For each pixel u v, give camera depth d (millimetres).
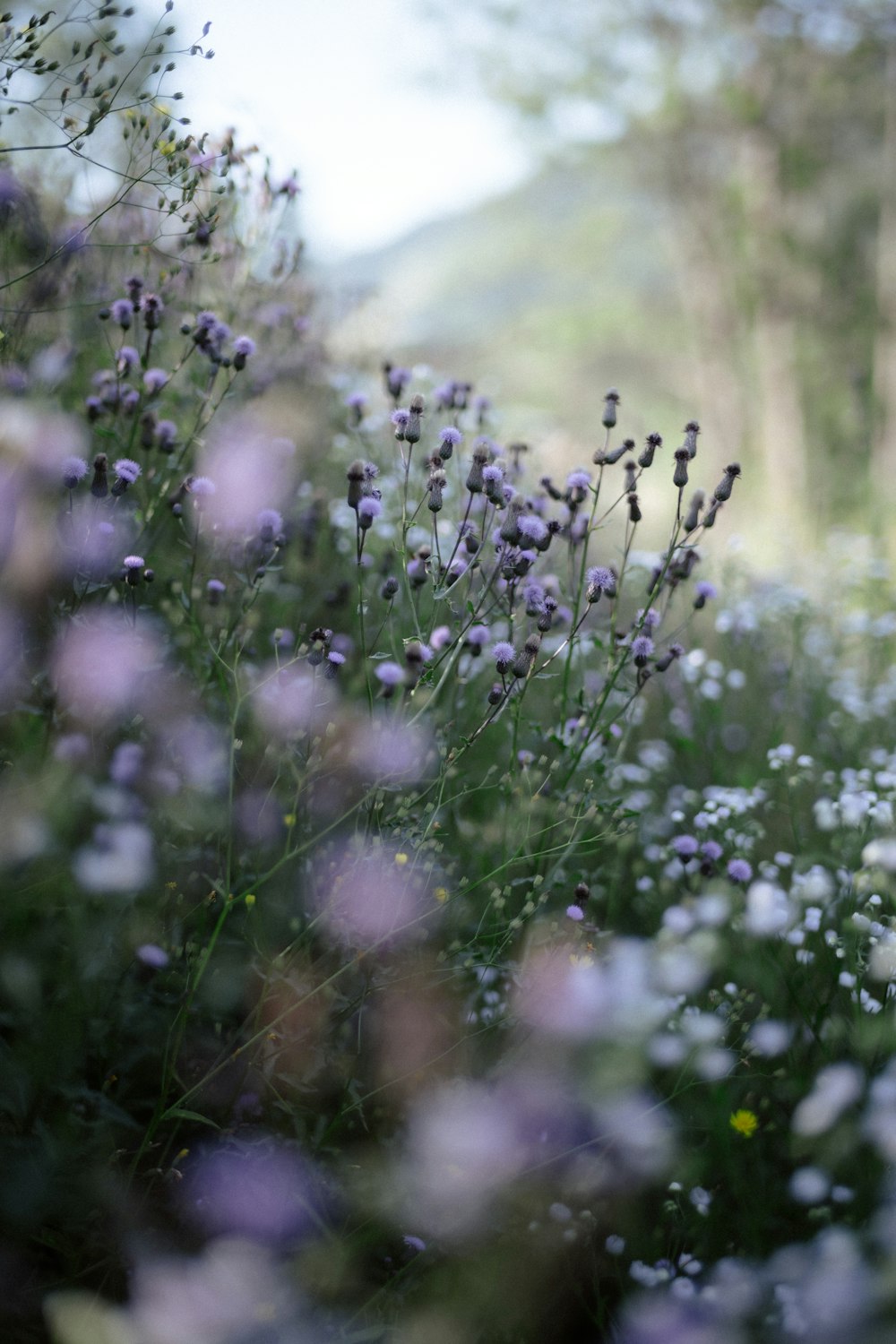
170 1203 1947
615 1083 1994
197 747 2393
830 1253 1714
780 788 3441
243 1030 2117
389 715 2609
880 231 12797
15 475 2096
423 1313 1825
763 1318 1822
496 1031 2307
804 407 12602
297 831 2498
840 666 4621
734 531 7730
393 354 5055
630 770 3340
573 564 2891
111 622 2387
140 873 1908
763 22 12086
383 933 2229
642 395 17984
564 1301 1996
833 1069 2104
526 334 17938
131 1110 2137
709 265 14008
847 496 8734
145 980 2248
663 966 2197
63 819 1980
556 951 2236
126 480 2338
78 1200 1811
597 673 3611
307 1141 2074
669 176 13898
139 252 3080
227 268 3539
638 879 3021
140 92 2738
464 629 2346
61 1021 1940
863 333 12453
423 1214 1911
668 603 2680
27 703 2291
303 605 3375
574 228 18469
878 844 2414
